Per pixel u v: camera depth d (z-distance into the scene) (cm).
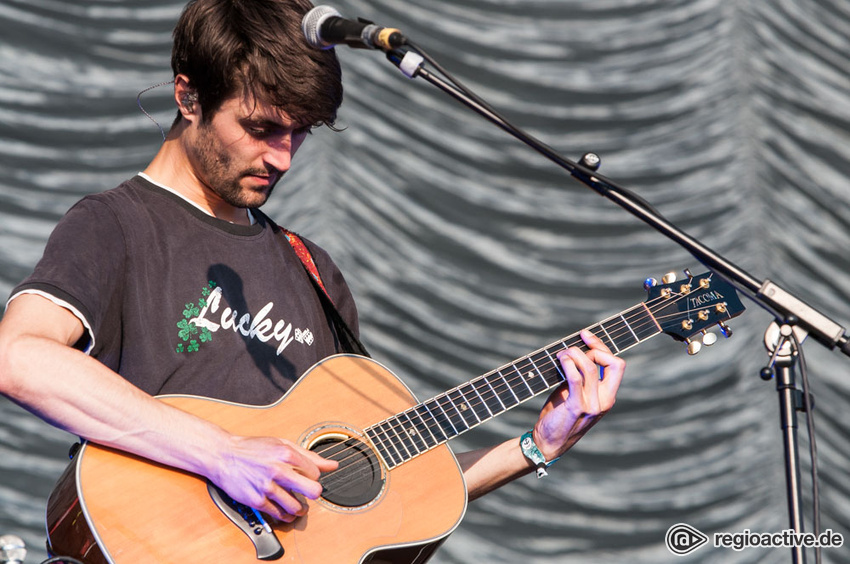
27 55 1639
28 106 1634
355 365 761
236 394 693
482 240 1759
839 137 1775
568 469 1739
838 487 1706
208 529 628
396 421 736
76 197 1647
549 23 1773
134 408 610
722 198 1772
